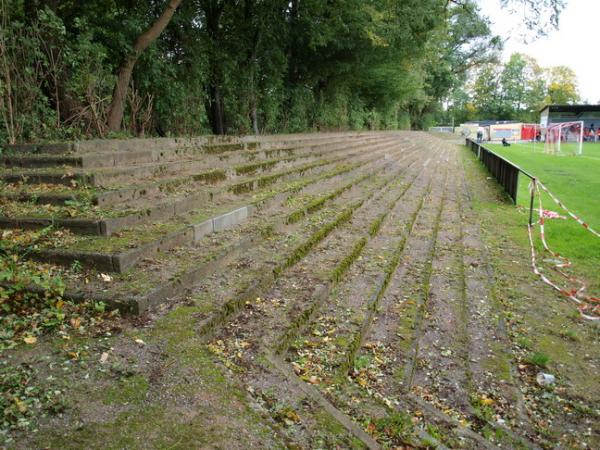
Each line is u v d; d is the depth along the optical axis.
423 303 5.19
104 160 6.48
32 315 3.65
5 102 6.95
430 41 24.30
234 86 14.37
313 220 7.32
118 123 9.11
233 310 4.07
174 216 5.80
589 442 3.22
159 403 2.70
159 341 3.37
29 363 3.04
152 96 10.09
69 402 2.66
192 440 2.41
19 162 6.32
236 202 6.93
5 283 3.89
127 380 2.90
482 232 8.77
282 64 17.05
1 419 2.49
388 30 18.59
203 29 13.31
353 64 21.44
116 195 5.49
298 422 2.75
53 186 5.67
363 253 6.54
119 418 2.55
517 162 23.95
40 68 7.59
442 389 3.71
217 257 4.88
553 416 3.52
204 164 7.98
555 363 4.27
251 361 3.37
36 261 4.39
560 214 10.54
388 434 2.91
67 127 7.98
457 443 2.98
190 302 4.02
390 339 4.34
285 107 18.88
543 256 7.39
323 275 5.22
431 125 73.69
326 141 15.41
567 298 5.75
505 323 5.00
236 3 14.52
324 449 2.54
